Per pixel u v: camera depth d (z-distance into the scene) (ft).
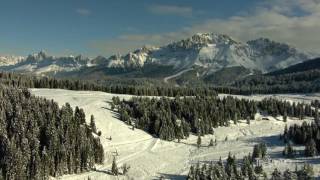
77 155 469.57
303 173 431.84
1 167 418.92
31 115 499.51
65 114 526.57
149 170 497.46
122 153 554.87
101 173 474.49
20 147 434.30
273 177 426.92
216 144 636.89
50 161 444.14
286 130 636.07
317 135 570.05
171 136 649.20
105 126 626.64
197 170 440.45
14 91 589.32
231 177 432.25
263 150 517.55
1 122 477.36
